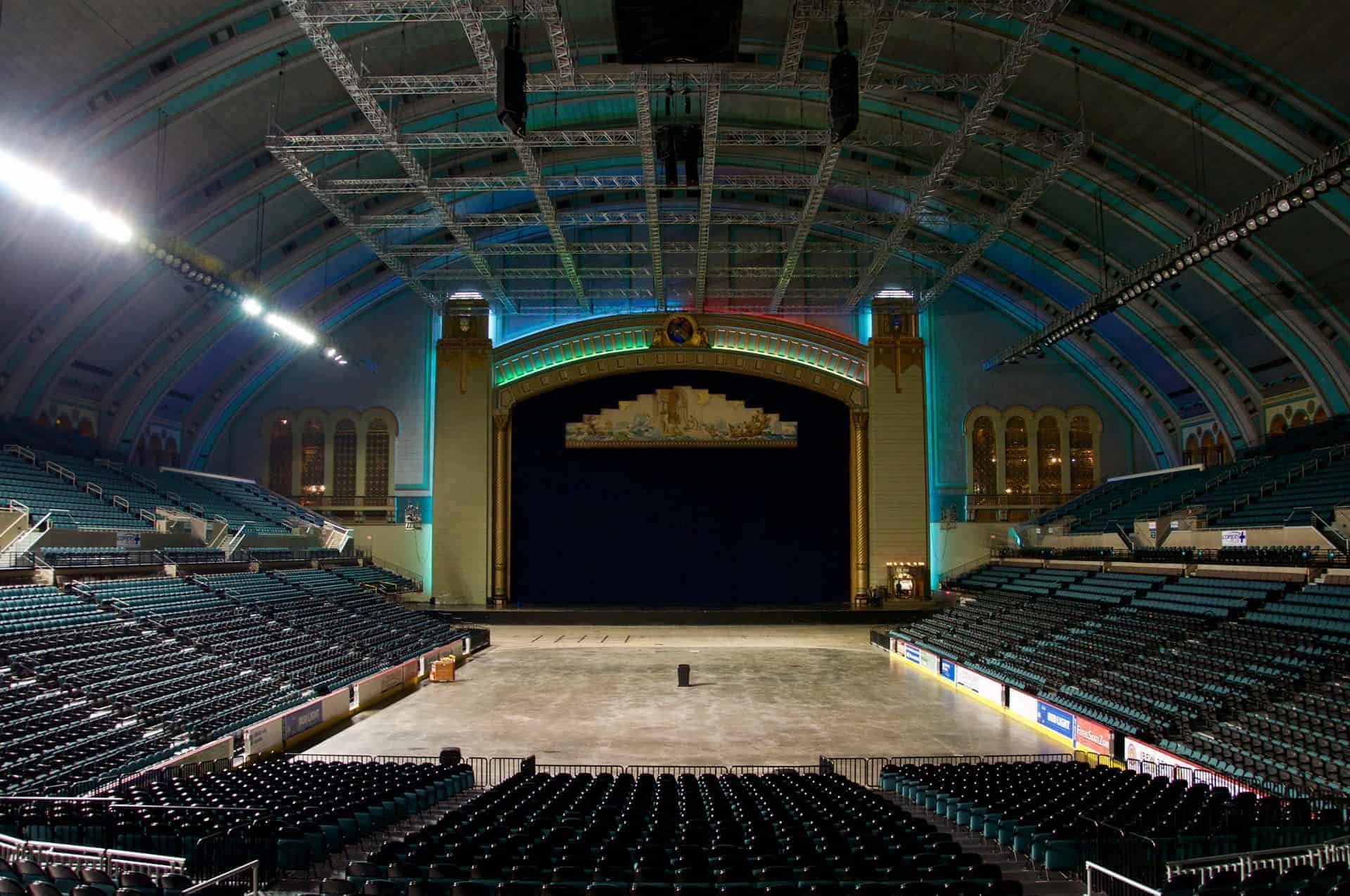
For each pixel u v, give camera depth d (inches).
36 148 1144.2
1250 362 1684.3
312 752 931.3
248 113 1334.9
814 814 580.1
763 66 1437.0
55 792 657.6
